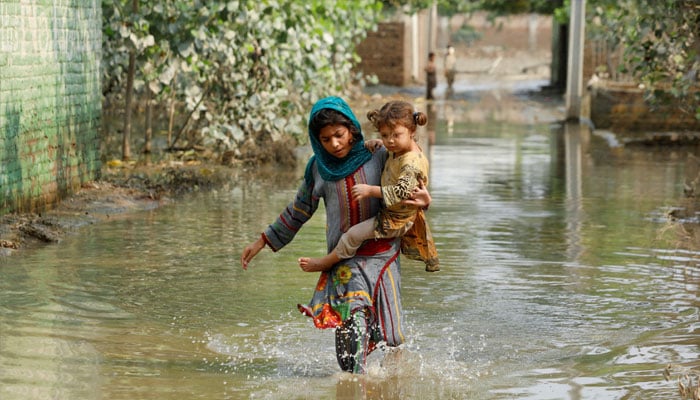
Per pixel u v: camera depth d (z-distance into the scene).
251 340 8.86
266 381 7.73
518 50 94.44
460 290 10.67
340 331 7.77
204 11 18.88
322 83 23.52
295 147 24.17
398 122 7.37
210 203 16.22
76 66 16.03
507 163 22.36
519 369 8.05
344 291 7.67
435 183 19.09
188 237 13.32
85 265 11.56
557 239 13.52
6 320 9.24
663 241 13.43
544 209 16.05
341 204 7.66
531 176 20.16
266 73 21.33
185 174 18.72
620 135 28.47
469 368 8.06
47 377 7.67
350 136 7.64
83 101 16.42
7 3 13.17
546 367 8.10
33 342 8.58
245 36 20.55
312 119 7.59
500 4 54.12
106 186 16.73
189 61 19.52
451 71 50.72
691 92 21.11
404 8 50.28
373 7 31.59
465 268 11.72
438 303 10.13
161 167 19.89
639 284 10.98
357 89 36.12
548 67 73.44
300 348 8.64
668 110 23.78
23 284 10.61
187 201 16.41
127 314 9.59
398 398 7.36
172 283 10.81
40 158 14.41
